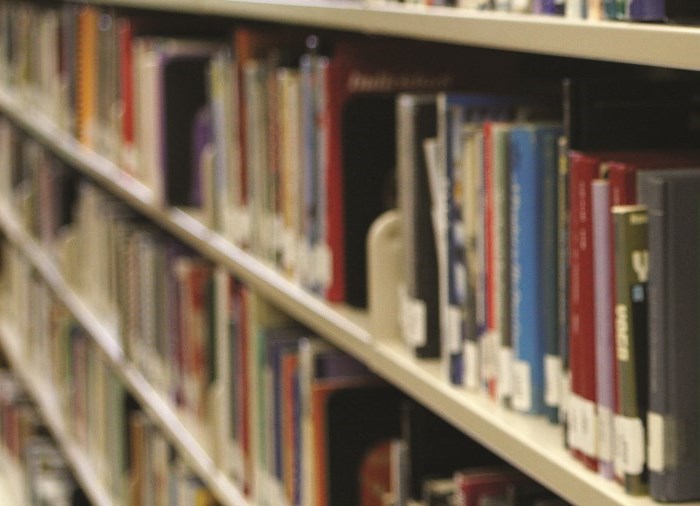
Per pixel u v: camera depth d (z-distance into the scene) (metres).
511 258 1.51
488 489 1.70
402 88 2.06
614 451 1.28
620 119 1.40
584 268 1.32
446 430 1.91
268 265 2.40
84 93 4.04
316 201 2.12
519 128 1.47
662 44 1.13
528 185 1.46
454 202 1.61
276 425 2.39
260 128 2.39
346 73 2.03
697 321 1.21
